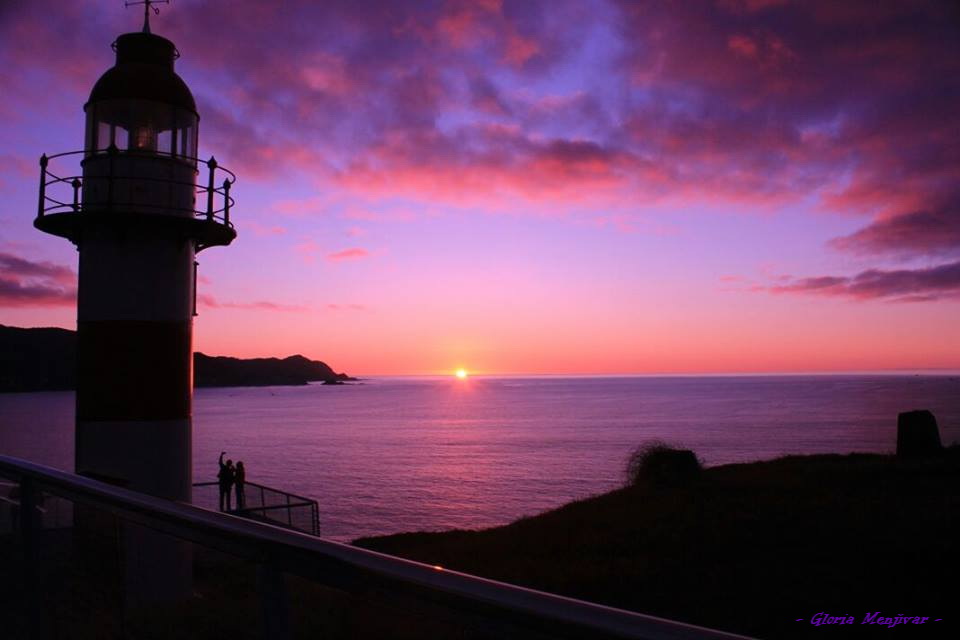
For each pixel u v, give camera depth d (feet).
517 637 4.68
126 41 38.45
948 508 38.93
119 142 36.32
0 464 12.62
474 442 332.80
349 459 268.00
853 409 535.19
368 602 5.87
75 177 35.91
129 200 35.09
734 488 53.98
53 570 11.34
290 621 6.69
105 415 34.91
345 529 132.57
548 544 41.78
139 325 35.47
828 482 53.72
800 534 35.60
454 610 5.11
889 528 35.04
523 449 294.46
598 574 31.91
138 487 35.12
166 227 35.94
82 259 36.09
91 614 10.27
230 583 7.84
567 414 561.84
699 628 3.95
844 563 29.68
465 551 44.24
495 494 177.06
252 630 7.39
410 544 58.44
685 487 56.44
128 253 35.55
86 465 34.83
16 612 12.23
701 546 35.42
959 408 488.85
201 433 407.44
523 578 32.89
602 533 42.63
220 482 58.49
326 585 6.23
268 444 336.49
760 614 24.67
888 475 55.06
